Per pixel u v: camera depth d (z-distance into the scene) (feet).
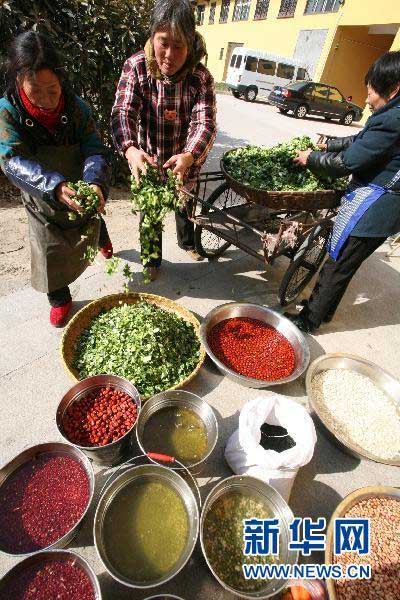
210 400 8.47
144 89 8.32
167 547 5.67
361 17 50.55
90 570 4.97
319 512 6.89
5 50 12.87
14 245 12.50
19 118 6.48
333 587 5.45
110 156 8.37
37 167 6.53
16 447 7.03
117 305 9.55
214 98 8.89
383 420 8.49
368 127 7.39
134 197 8.05
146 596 5.47
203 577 5.65
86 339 8.65
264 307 10.21
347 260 8.89
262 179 9.98
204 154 8.64
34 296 10.43
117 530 5.79
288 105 46.50
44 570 5.13
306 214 10.38
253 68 54.08
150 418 7.39
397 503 6.74
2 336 9.08
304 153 9.62
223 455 7.47
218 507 6.16
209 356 8.76
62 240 7.96
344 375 9.37
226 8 78.54
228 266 13.24
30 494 5.99
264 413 7.07
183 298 11.40
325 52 56.44
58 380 8.30
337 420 8.37
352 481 7.45
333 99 49.14
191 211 10.45
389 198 7.82
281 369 9.05
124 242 13.56
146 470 6.25
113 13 14.35
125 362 7.94
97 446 6.25
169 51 7.17
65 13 13.48
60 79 6.06
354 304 12.61
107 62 15.06
